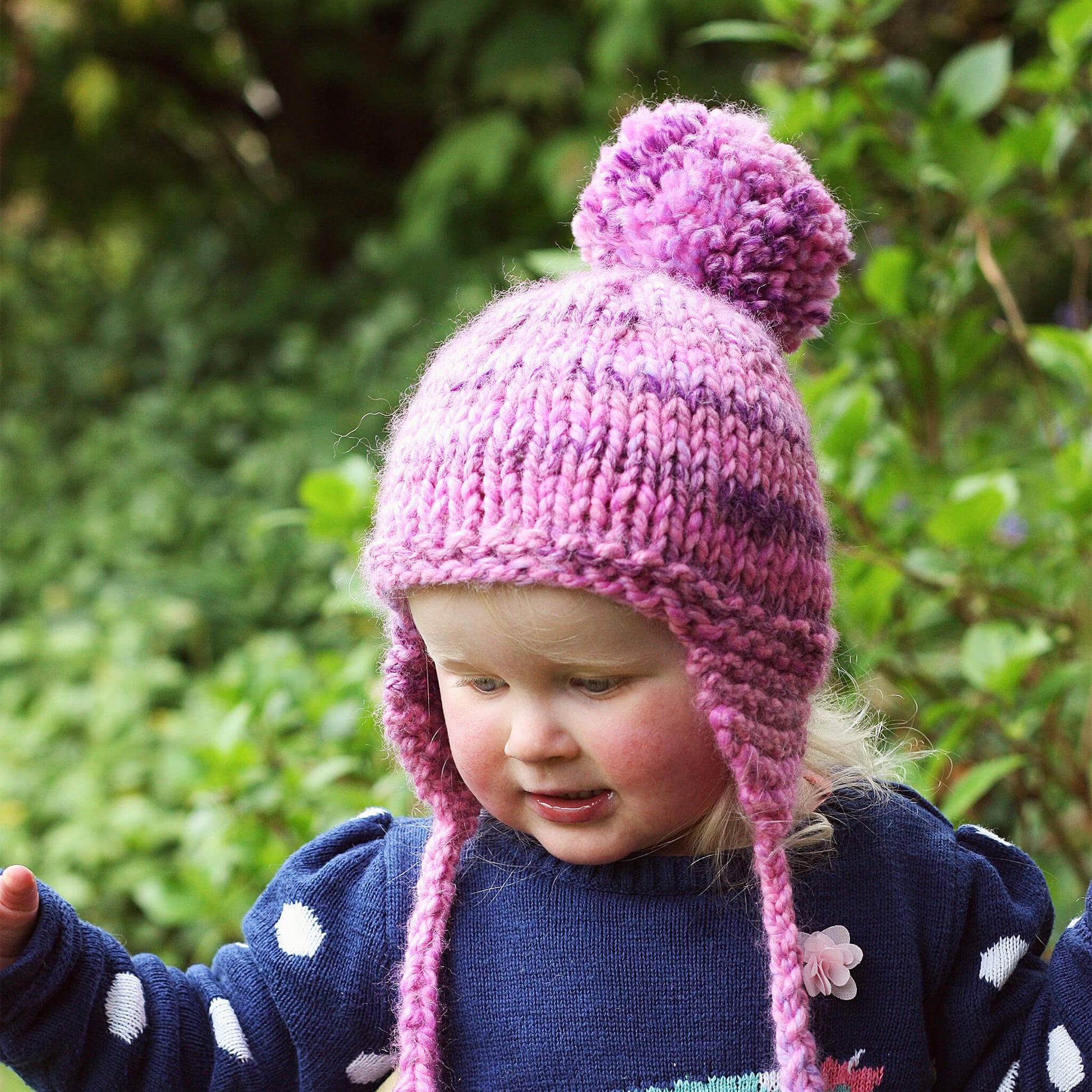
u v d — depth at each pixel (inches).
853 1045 56.5
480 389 51.8
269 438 225.0
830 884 58.1
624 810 52.7
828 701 66.4
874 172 110.3
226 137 294.8
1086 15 100.3
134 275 285.6
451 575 50.2
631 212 59.1
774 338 58.3
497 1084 56.5
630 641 50.0
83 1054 54.9
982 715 85.4
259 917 60.7
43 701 170.2
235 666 138.3
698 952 55.9
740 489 50.9
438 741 60.2
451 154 232.8
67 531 215.0
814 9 102.7
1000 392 158.1
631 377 50.8
